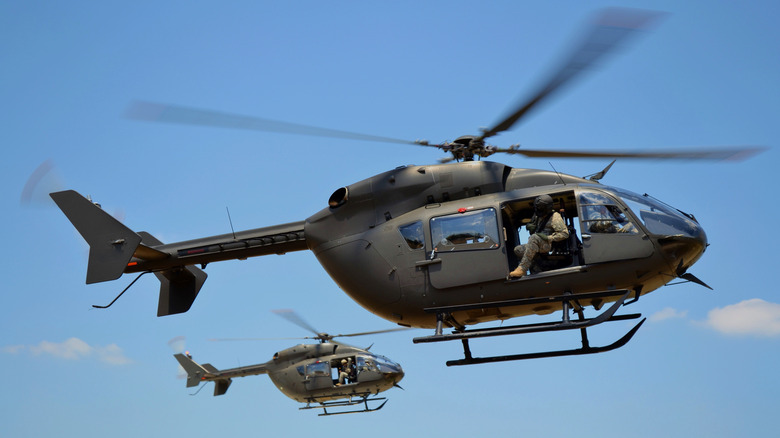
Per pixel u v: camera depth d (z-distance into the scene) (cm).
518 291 1215
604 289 1202
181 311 1848
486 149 1345
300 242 1557
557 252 1230
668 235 1194
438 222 1270
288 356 2877
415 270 1269
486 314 1272
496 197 1265
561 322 1166
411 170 1343
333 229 1377
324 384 2791
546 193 1245
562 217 1253
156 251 1645
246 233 1602
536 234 1209
